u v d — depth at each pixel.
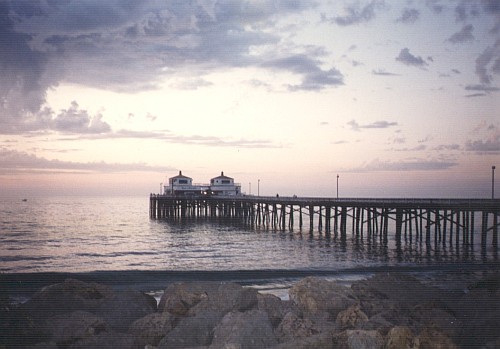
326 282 15.03
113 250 41.25
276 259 34.72
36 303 13.45
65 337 11.36
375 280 15.77
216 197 73.44
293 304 14.32
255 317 11.79
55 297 13.80
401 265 30.80
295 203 53.34
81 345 10.88
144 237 52.25
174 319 12.47
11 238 51.91
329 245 42.56
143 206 158.38
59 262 34.34
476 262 31.92
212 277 26.81
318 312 13.48
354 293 14.75
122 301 14.02
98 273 27.42
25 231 60.59
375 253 37.25
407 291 15.19
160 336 11.85
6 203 176.12
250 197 66.38
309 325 12.09
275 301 14.21
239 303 13.67
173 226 65.94
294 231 56.44
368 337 10.59
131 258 36.28
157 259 35.53
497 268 29.23
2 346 10.78
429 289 15.55
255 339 11.03
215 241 47.09
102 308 13.70
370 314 13.07
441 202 38.25
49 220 83.06
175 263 33.34
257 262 33.31
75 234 56.44
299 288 14.48
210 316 12.28
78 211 118.69
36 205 158.50
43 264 33.34
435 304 13.02
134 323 12.38
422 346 10.03
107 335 11.33
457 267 29.77
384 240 42.28
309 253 37.75
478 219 92.88
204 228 62.06
